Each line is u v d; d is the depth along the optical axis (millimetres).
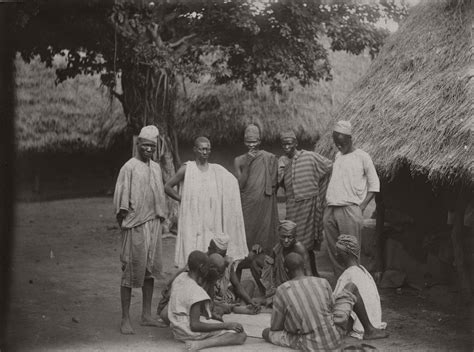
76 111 14859
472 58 6422
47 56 9930
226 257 5895
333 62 14602
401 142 6352
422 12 8125
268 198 6590
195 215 5957
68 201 13938
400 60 7676
